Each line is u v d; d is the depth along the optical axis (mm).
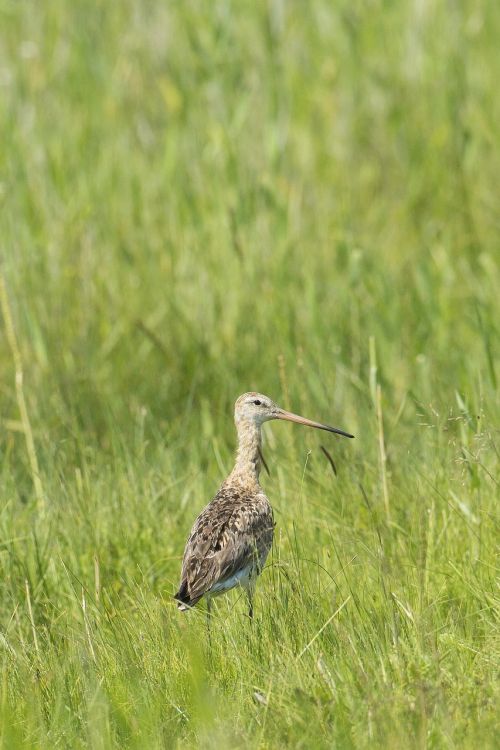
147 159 18469
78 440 13586
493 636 8875
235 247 15977
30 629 10258
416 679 8141
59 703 8461
